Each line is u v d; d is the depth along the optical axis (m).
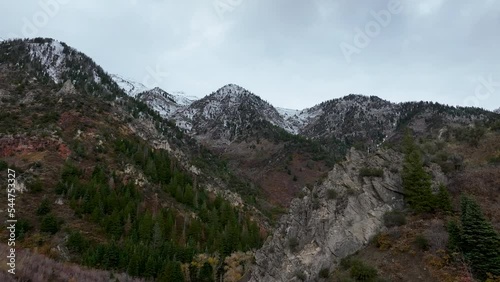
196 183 132.88
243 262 75.25
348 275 33.38
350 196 42.22
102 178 101.88
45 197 86.62
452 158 45.94
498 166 41.53
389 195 41.56
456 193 39.22
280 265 43.16
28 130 116.31
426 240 32.72
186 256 81.19
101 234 83.19
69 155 109.06
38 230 77.25
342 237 39.16
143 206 99.88
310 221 43.88
